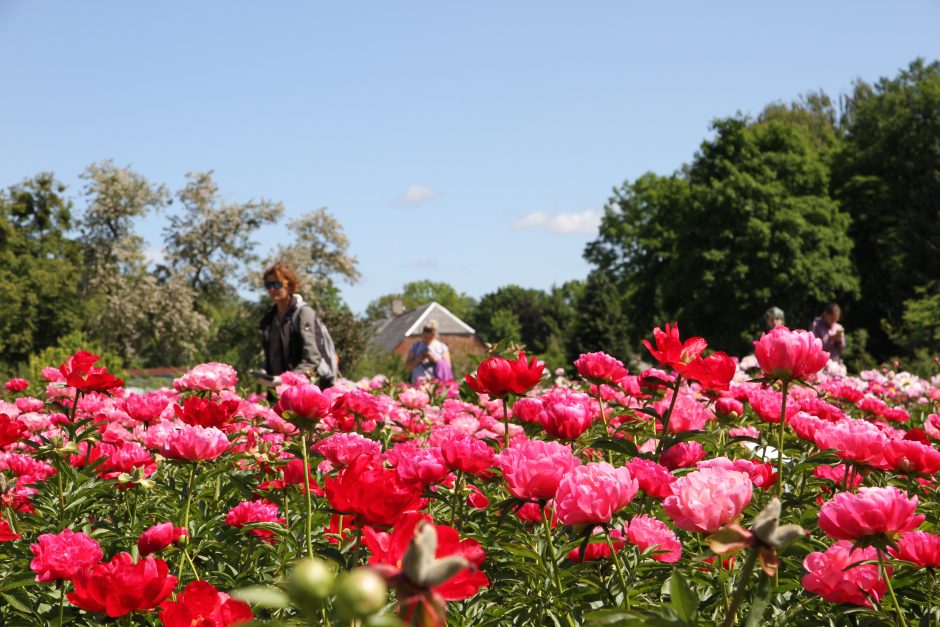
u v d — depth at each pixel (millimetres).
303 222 53438
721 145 48469
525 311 114938
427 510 3033
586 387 4609
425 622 942
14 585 2426
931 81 51375
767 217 45500
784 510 2781
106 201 54750
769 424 3637
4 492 3180
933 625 2055
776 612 2242
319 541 2877
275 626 1130
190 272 53656
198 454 2803
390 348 79188
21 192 62594
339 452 2951
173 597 2535
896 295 45188
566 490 2021
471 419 4328
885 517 1827
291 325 7074
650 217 56688
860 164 51656
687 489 1866
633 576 2373
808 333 2477
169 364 53531
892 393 7848
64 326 57062
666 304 48344
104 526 3254
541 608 2316
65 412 4062
